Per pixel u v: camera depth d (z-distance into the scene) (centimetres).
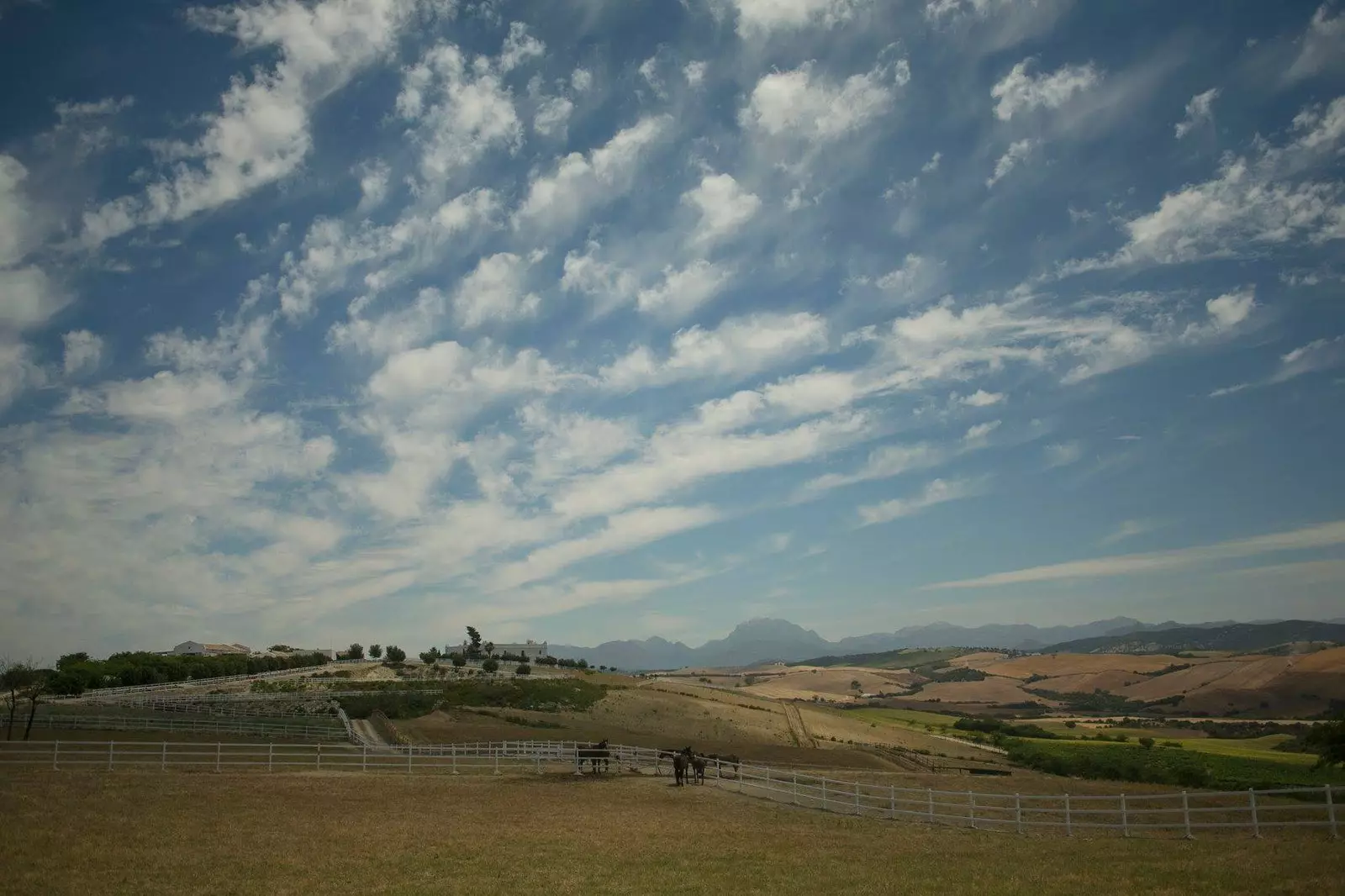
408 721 9412
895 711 19375
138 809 3578
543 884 2430
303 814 3638
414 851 2903
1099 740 13425
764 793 4919
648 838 3272
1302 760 10456
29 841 2848
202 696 10631
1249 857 2455
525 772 5731
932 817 3984
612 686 14088
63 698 9856
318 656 15762
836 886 2370
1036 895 2128
